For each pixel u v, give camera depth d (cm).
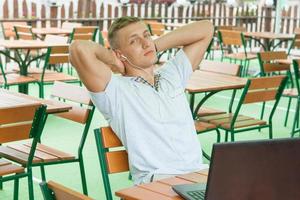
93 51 264
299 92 597
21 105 330
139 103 267
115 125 272
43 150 381
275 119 687
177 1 1300
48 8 1094
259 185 169
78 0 1134
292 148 173
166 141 265
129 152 268
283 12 1388
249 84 454
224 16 1373
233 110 727
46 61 652
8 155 363
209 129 466
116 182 450
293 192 172
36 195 412
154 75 283
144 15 1255
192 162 269
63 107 367
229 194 168
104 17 1177
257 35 1013
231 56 948
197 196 204
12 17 1055
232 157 166
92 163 496
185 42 303
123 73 281
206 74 529
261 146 169
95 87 266
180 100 277
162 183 225
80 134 592
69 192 160
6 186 430
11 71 731
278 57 667
